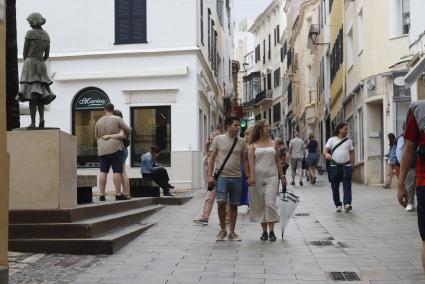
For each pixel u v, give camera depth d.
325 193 18.69
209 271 7.33
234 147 9.66
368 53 22.02
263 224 9.68
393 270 7.24
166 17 21.31
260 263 7.80
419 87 17.17
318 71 41.28
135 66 21.36
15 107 10.08
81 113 21.56
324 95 37.62
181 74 20.94
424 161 5.61
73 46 21.59
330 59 34.09
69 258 8.05
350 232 10.27
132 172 21.03
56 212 8.66
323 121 38.41
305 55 46.72
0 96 5.96
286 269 7.41
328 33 35.19
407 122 5.75
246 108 83.12
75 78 21.41
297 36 52.09
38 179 8.77
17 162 8.82
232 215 9.70
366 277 6.89
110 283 6.70
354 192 18.53
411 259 7.88
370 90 21.91
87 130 21.50
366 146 22.39
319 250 8.67
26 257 8.04
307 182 24.67
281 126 69.19
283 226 9.77
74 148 9.45
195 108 21.00
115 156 11.80
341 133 13.27
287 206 9.82
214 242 9.52
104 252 8.33
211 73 26.72
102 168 11.84
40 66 9.77
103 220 9.15
